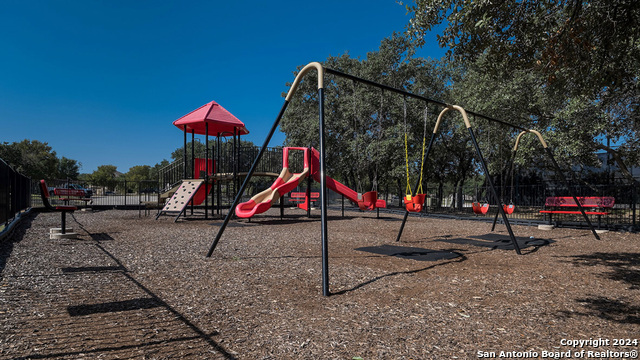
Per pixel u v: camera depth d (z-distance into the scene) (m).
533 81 13.48
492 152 18.09
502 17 5.81
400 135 19.28
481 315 3.45
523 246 8.02
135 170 74.69
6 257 5.77
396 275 5.08
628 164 16.22
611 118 13.10
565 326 3.19
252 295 4.01
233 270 5.23
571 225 11.98
